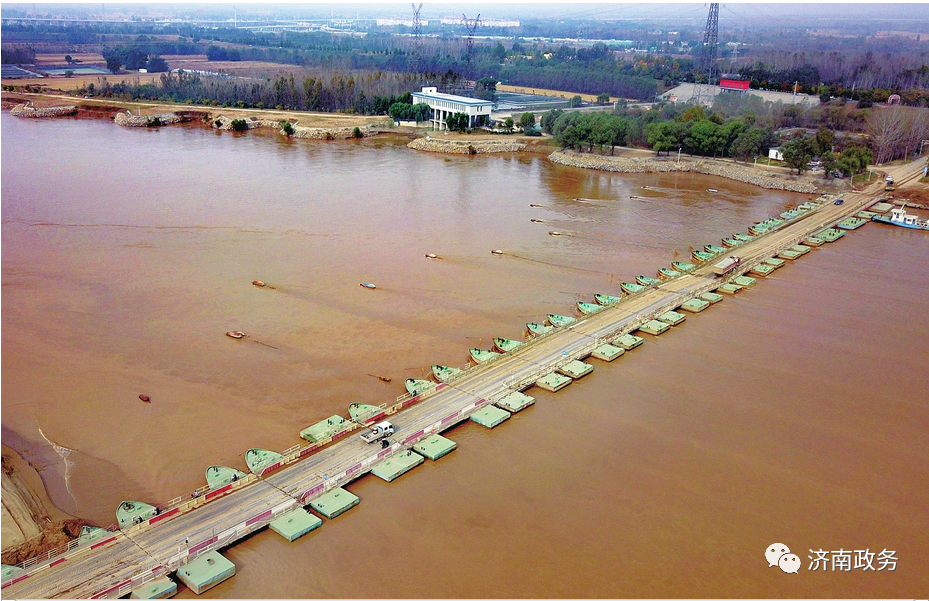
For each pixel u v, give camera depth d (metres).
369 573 64.25
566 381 98.62
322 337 108.69
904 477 81.00
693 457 83.19
